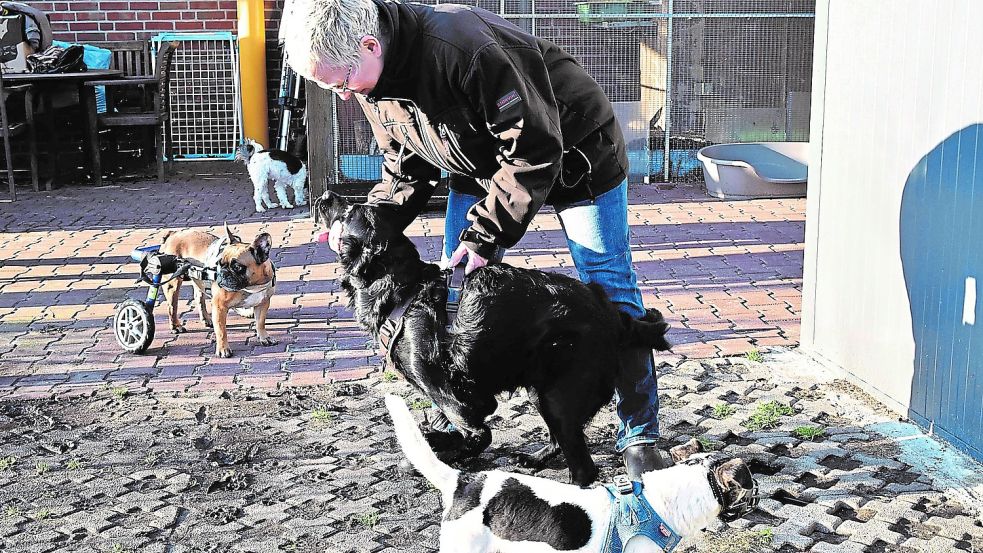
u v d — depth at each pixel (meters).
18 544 3.23
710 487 2.64
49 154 9.81
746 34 9.54
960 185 3.71
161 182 10.17
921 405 4.04
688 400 4.40
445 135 3.10
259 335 5.27
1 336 5.44
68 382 4.74
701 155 9.27
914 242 4.01
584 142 3.24
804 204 8.66
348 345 5.26
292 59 2.89
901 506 3.40
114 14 10.84
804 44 9.62
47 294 6.25
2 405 4.44
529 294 3.09
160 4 10.87
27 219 8.45
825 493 3.50
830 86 4.60
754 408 4.30
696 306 5.88
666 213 8.44
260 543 3.23
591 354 3.12
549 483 2.67
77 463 3.82
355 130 8.80
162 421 4.25
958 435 3.82
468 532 2.64
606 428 4.09
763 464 2.84
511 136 2.94
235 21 10.98
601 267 3.40
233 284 4.90
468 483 2.68
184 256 5.27
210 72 11.09
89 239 7.71
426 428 4.03
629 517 2.61
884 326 4.27
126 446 3.99
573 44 9.38
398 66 2.95
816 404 4.33
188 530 3.32
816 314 4.86
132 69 10.58
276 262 7.02
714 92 9.70
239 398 4.51
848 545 3.17
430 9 3.05
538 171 2.99
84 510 3.46
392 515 3.41
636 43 9.46
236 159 11.09
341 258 3.28
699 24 9.48
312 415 4.29
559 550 2.59
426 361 3.17
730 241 7.45
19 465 3.82
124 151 10.91
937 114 3.83
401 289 3.20
